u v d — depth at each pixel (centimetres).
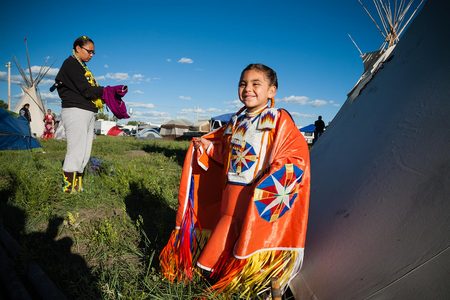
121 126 6306
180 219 275
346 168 273
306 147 236
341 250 226
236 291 228
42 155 1000
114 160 894
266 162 245
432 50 258
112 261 308
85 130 498
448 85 226
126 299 238
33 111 2588
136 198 502
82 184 547
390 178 224
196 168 286
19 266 281
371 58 712
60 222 394
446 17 261
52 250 318
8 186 521
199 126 4284
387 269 193
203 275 253
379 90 296
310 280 233
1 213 407
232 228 245
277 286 219
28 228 375
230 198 252
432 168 203
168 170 796
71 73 475
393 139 241
